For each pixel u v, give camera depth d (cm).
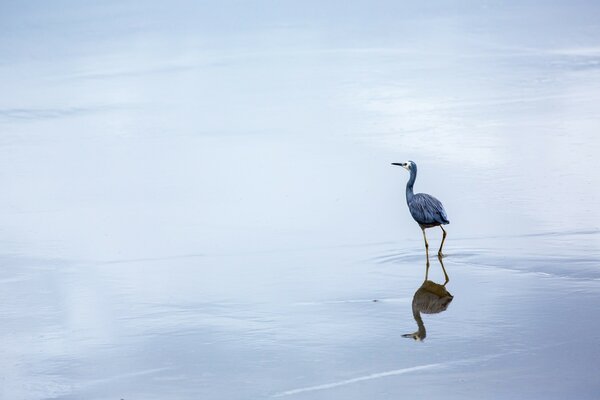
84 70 3700
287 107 2856
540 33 3981
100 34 4538
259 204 1914
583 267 1452
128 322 1304
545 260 1494
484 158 2170
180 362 1155
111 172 2241
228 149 2391
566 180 1962
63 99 3170
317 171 2139
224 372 1117
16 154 2467
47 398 1068
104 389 1086
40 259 1627
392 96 2920
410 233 1691
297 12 4872
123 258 1616
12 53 4172
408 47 3797
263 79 3319
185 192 2031
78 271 1553
